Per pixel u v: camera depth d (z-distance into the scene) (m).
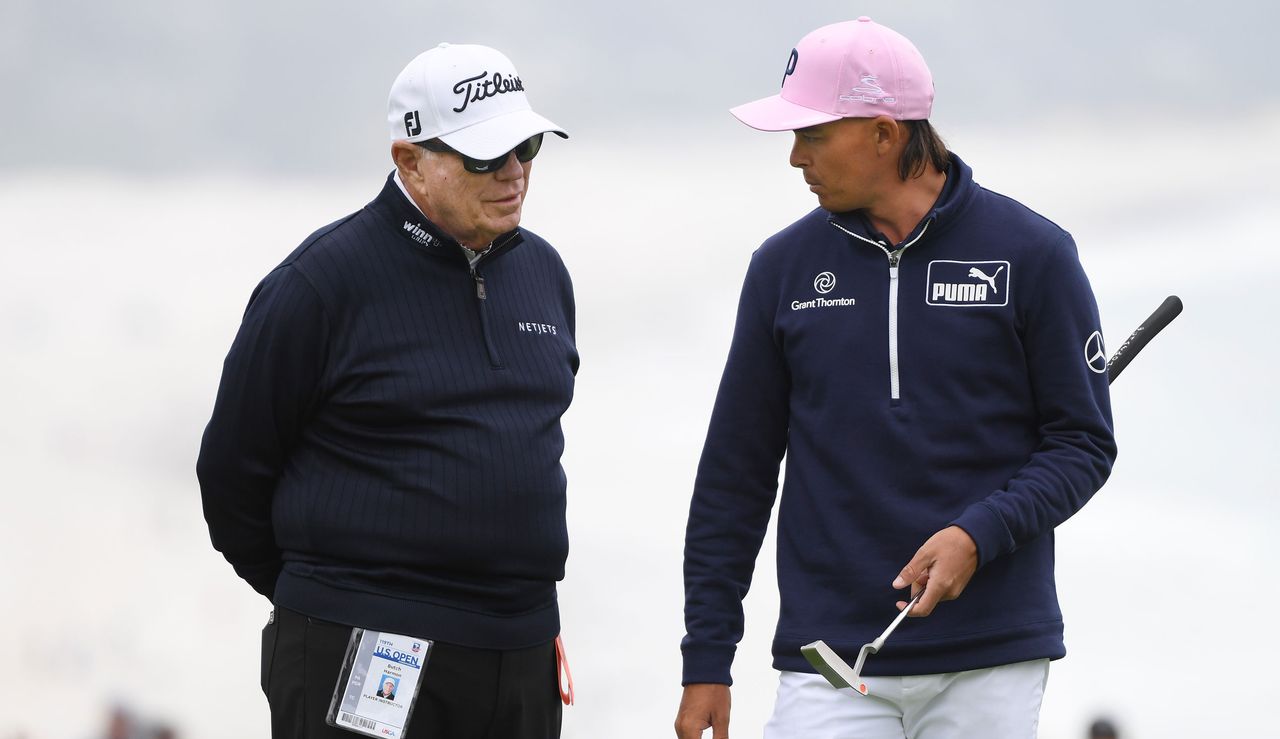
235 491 12.70
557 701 13.43
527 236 13.67
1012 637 12.20
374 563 12.41
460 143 12.34
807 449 12.77
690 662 13.35
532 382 12.98
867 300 12.50
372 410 12.46
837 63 12.35
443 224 12.73
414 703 12.25
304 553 12.65
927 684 12.26
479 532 12.48
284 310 12.40
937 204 12.42
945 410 12.27
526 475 12.69
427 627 12.38
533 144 12.76
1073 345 12.20
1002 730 12.23
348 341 12.48
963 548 11.67
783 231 13.20
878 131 12.34
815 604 12.62
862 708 12.50
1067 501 12.04
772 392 13.23
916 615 11.77
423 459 12.45
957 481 12.26
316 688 12.44
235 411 12.48
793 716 12.72
